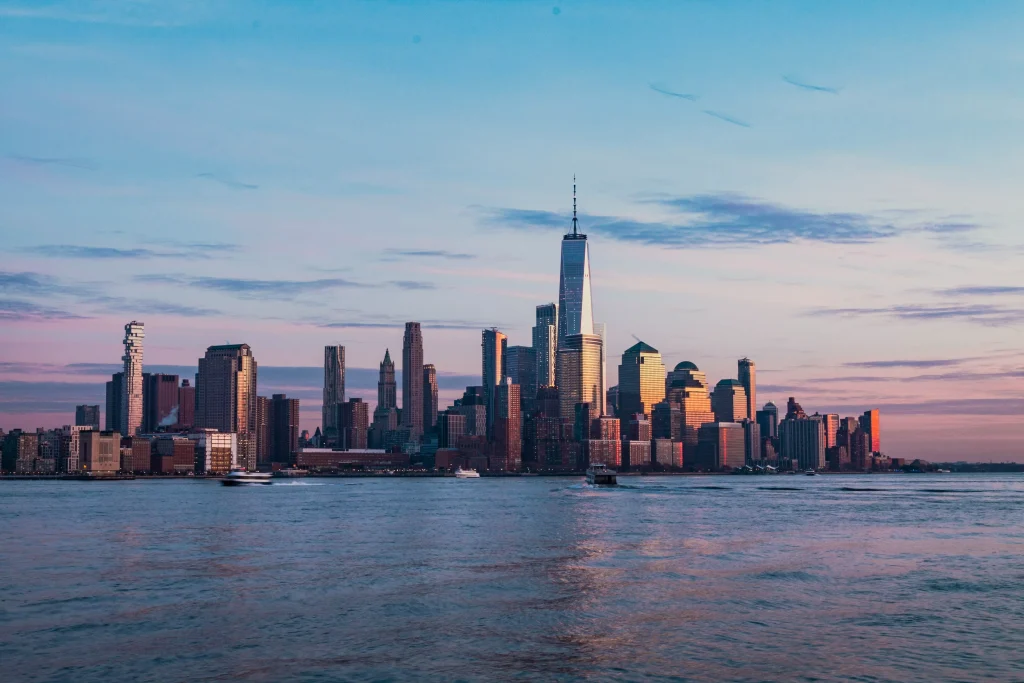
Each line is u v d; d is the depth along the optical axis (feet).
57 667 209.46
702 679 200.44
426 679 200.75
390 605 280.72
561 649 225.76
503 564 375.25
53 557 401.49
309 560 389.39
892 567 363.35
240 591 306.14
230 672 205.57
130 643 231.71
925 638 236.22
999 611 269.85
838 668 208.33
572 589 309.83
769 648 226.17
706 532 524.11
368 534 517.55
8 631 244.63
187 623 254.68
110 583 323.57
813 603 283.18
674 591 305.94
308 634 241.55
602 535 505.66
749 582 324.80
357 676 203.21
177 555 408.46
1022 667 208.74
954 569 357.41
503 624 253.65
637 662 214.07
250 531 540.93
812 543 456.86
